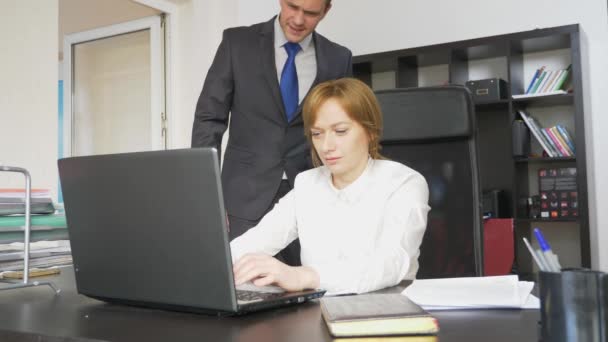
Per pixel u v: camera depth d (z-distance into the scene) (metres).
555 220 3.64
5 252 1.33
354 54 4.51
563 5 3.85
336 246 1.44
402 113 1.71
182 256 0.86
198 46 4.21
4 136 2.93
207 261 0.84
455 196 1.67
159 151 0.85
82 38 4.59
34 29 3.08
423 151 1.71
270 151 2.07
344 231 1.44
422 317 0.72
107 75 4.54
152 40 4.31
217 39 4.20
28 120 3.04
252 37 2.11
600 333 0.60
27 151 3.03
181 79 4.29
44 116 3.12
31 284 1.10
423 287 1.02
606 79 3.74
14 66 2.98
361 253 1.40
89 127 4.61
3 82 2.94
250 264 1.04
